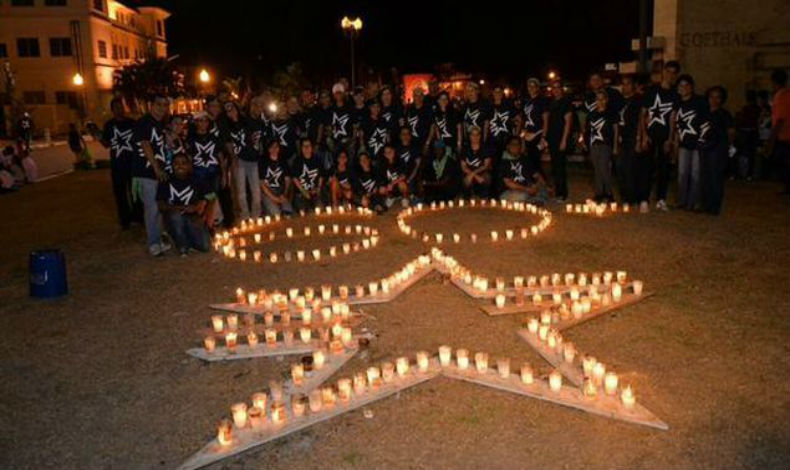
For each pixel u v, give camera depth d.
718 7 18.39
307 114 13.41
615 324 6.49
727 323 6.39
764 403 4.86
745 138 15.17
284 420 4.76
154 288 8.16
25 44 54.16
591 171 18.27
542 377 5.36
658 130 11.75
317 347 6.08
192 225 9.75
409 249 9.69
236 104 12.48
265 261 9.29
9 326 6.95
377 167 12.88
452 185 13.30
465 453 4.35
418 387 5.28
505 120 13.44
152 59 54.03
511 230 10.66
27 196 17.47
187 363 5.89
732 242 9.47
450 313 6.92
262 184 12.20
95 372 5.76
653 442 4.41
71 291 8.13
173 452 4.49
